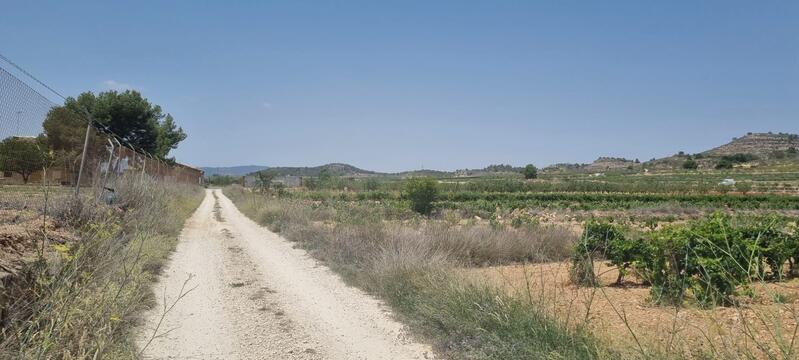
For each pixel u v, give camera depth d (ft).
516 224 63.00
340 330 23.97
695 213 137.39
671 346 16.63
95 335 15.92
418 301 26.17
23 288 16.47
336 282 34.50
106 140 44.86
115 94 152.35
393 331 23.81
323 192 139.85
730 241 26.23
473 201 167.32
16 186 29.81
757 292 26.27
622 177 408.26
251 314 26.40
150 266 33.78
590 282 31.48
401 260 32.01
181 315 25.57
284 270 38.73
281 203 86.33
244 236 60.85
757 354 16.66
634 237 33.19
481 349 19.75
